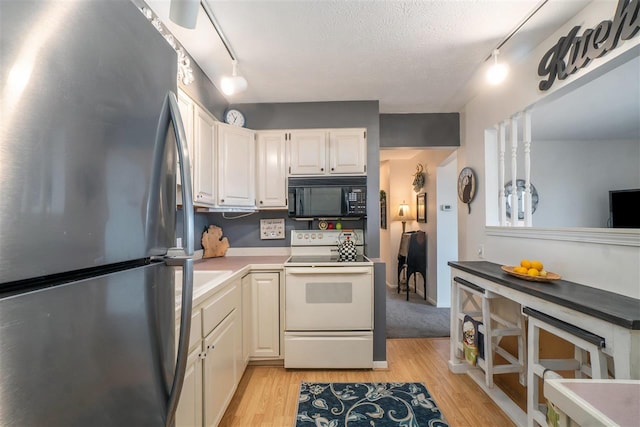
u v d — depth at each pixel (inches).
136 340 24.8
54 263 17.7
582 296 53.9
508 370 78.5
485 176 105.4
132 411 24.0
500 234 94.4
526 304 62.6
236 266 93.0
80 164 19.4
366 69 90.2
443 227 166.2
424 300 181.8
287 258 113.9
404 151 188.9
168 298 29.9
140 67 25.8
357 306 96.4
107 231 21.8
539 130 147.0
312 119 114.4
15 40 15.8
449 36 73.8
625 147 164.7
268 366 101.1
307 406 78.5
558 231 70.4
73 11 18.8
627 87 97.3
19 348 15.7
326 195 106.6
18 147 15.9
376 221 111.4
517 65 87.1
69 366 18.4
